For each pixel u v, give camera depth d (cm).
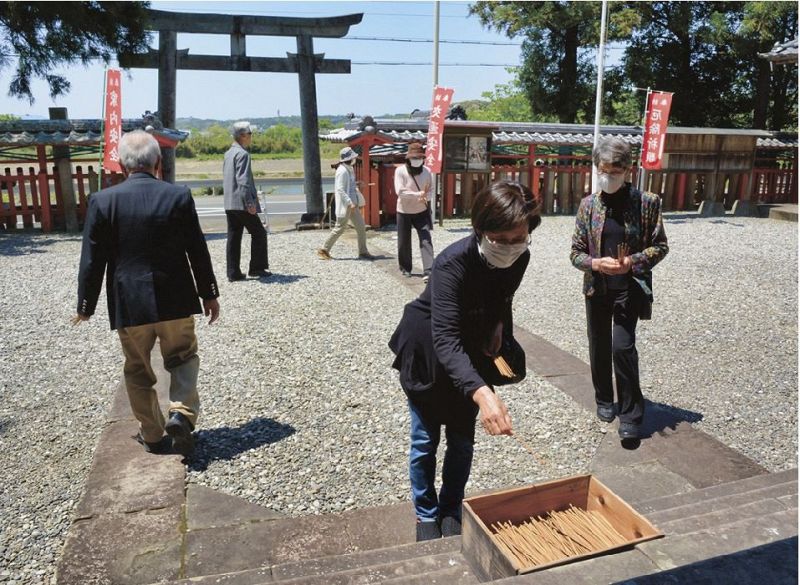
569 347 562
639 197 379
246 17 1246
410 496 330
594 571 194
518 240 214
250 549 285
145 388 357
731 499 282
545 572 193
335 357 525
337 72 1325
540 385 472
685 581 166
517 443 386
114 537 290
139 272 334
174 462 357
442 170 1320
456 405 257
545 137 1410
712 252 1012
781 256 980
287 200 2259
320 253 937
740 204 1510
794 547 179
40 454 369
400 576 224
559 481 248
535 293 750
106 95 1049
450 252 234
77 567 270
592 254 387
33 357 527
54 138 1138
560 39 2361
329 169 3797
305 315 644
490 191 214
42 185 1191
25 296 723
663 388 470
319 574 229
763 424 412
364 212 1270
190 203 348
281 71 1294
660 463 365
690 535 214
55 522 303
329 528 301
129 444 378
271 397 447
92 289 335
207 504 319
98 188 1230
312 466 357
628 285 381
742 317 650
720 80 2264
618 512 237
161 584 241
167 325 348
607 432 401
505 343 251
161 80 1255
